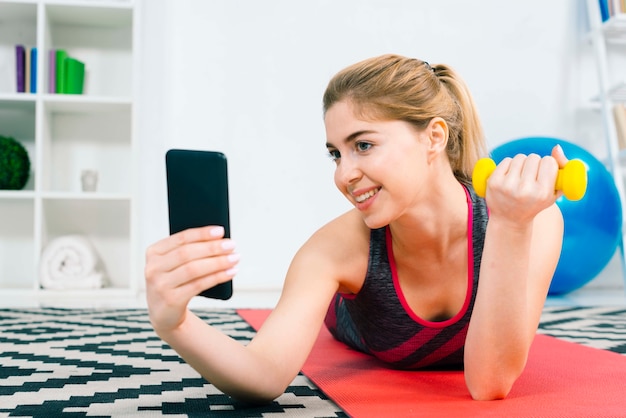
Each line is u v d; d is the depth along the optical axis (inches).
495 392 40.1
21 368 51.7
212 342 34.9
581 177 32.4
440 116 40.9
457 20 148.9
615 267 150.9
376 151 37.8
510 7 150.2
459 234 43.2
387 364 53.3
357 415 36.7
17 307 101.3
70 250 127.6
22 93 128.0
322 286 43.0
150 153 139.3
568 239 119.2
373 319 47.2
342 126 38.2
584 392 43.5
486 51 149.5
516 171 34.1
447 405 39.3
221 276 31.1
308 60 144.2
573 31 151.9
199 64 140.8
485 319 37.3
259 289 135.5
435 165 41.3
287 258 143.1
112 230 139.6
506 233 35.5
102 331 74.8
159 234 139.3
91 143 139.3
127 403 40.0
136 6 129.2
